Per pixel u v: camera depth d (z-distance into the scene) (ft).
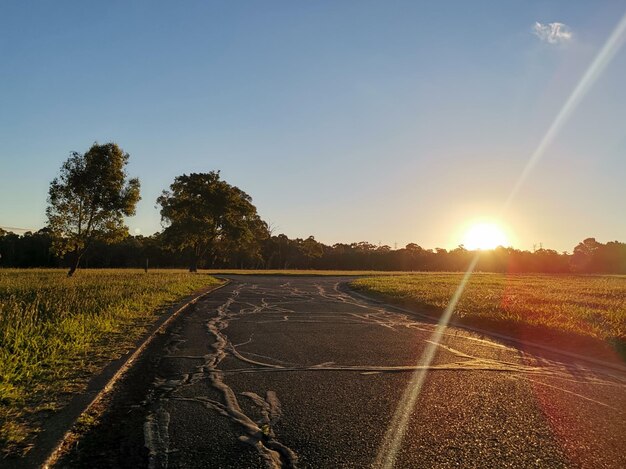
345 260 367.86
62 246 107.34
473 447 14.40
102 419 16.81
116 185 106.63
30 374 21.01
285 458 13.57
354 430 15.78
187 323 41.42
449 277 150.00
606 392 20.90
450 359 27.40
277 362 26.25
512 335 36.45
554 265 332.19
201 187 187.62
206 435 15.35
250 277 139.85
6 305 36.65
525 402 19.11
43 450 13.42
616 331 34.50
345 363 26.07
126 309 43.62
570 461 13.50
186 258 287.28
